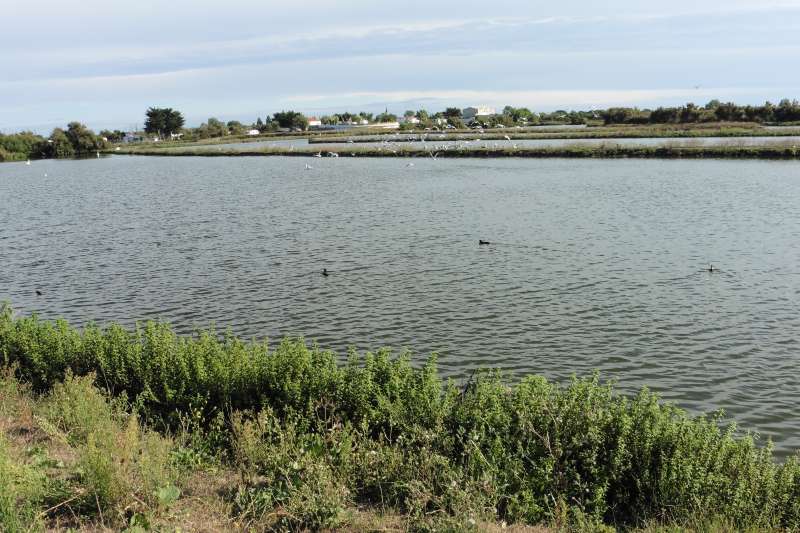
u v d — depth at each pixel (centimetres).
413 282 3356
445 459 1154
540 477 1170
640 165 8756
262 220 5488
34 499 980
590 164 9144
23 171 12631
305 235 4750
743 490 1133
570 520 1095
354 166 10500
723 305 2872
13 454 1176
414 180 8156
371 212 5734
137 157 15688
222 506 1055
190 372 1538
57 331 1828
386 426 1352
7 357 1761
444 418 1324
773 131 12281
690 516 1097
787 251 3831
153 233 5022
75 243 4719
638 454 1197
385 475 1156
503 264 3694
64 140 17825
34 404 1514
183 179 9675
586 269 3534
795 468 1209
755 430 1783
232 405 1466
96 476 1002
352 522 1027
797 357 2283
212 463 1243
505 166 9388
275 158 13138
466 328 2633
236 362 1534
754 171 7625
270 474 1134
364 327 2677
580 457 1211
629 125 16675
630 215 5166
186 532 966
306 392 1420
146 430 1417
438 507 1086
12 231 5353
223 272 3684
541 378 1439
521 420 1256
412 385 1417
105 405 1329
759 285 3170
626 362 2266
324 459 1163
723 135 12188
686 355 2317
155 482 1048
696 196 5975
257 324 2756
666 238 4278
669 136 12619
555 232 4584
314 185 8062
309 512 1015
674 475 1141
